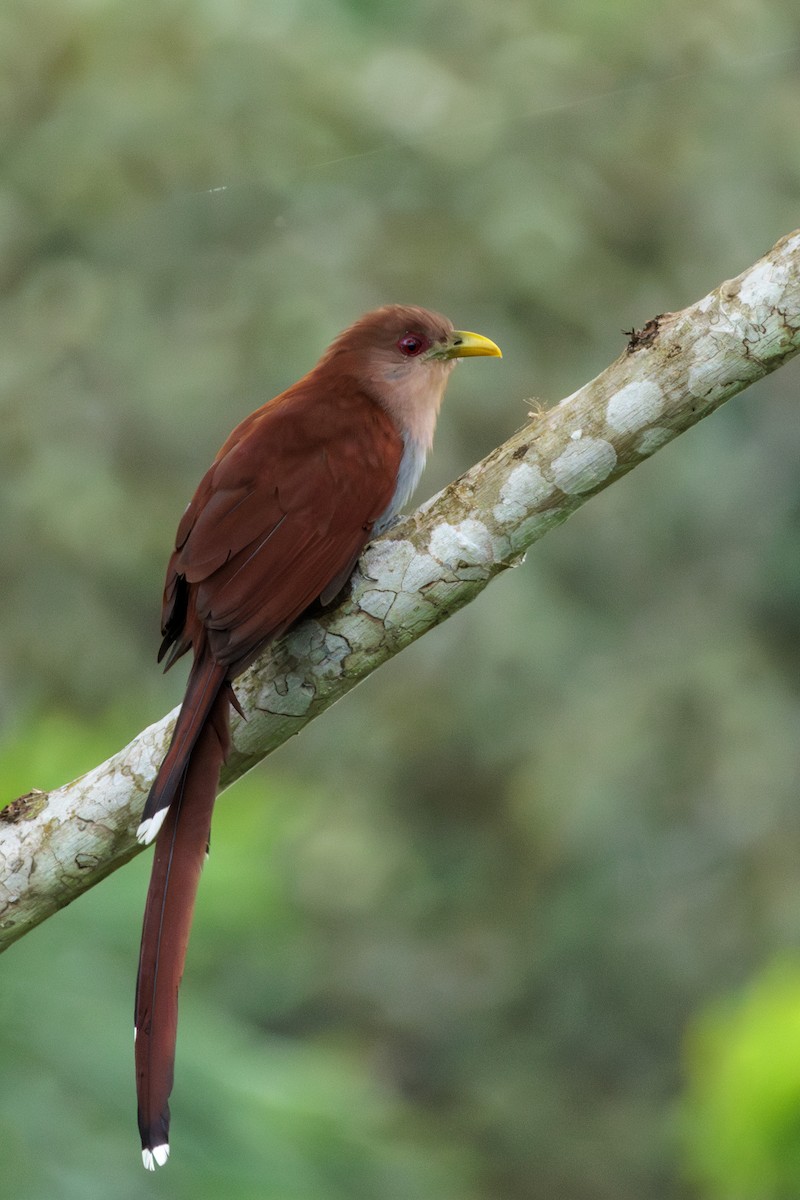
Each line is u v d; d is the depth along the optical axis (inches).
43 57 574.2
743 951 575.5
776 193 599.5
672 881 591.2
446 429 597.0
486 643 610.2
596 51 594.9
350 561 208.4
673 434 195.3
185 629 212.7
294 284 569.6
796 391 616.7
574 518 623.8
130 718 393.7
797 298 189.2
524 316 591.8
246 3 583.2
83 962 289.9
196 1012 312.5
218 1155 281.1
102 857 205.8
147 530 581.3
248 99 571.5
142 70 575.2
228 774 209.8
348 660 205.0
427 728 626.5
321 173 576.1
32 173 570.9
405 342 238.1
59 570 584.4
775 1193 293.3
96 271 580.7
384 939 628.4
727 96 595.2
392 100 577.3
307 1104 303.4
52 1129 267.7
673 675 597.6
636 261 603.5
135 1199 267.3
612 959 593.6
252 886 331.0
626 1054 595.2
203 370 571.5
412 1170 318.3
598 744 591.8
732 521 618.2
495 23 594.6
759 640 609.6
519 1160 586.6
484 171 580.1
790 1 599.5
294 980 434.0
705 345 192.2
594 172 590.2
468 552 200.2
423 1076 614.9
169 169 573.6
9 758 323.0
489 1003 616.1
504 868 636.1
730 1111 296.2
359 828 616.7
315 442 214.8
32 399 580.7
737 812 585.9
